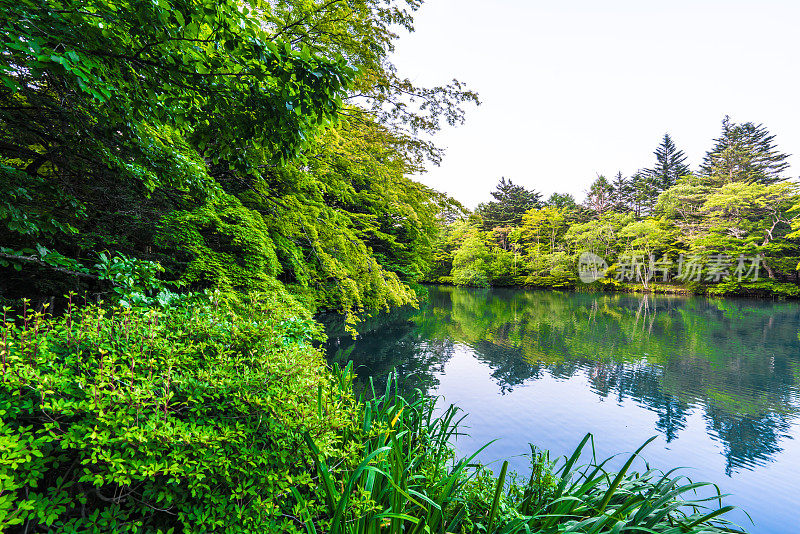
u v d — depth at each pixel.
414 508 2.28
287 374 2.10
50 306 3.56
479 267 46.78
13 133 3.63
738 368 10.97
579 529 2.18
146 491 1.58
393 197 11.14
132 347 1.94
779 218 31.42
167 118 2.79
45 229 3.39
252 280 6.48
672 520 2.35
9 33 1.62
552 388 8.91
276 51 2.14
